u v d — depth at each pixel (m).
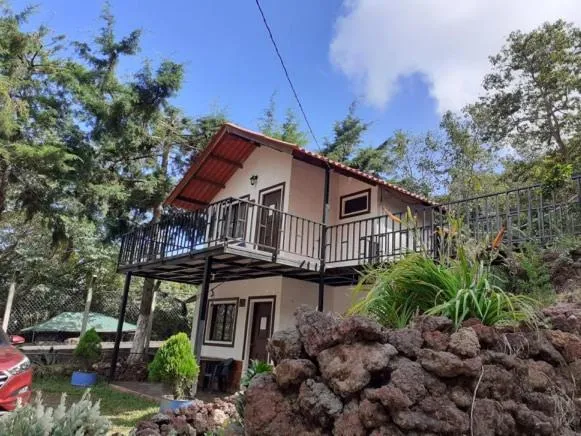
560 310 2.59
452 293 2.47
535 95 18.67
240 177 11.91
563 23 17.89
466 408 1.78
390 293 2.65
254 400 2.12
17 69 10.37
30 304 18.42
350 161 19.06
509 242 5.33
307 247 9.25
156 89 12.67
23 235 17.84
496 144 19.39
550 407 1.99
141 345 12.89
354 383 1.81
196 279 11.86
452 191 17.56
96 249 18.30
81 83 11.70
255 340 10.61
